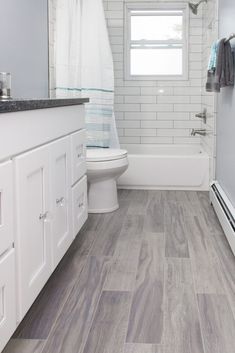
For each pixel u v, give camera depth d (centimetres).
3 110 143
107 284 229
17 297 162
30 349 168
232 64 307
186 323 188
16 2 341
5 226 147
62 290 222
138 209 387
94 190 375
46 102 195
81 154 281
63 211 232
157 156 464
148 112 538
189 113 535
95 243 295
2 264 144
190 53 529
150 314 196
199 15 522
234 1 300
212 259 265
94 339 175
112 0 525
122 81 536
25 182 169
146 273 244
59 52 417
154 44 539
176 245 291
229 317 193
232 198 313
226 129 343
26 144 173
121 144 538
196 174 462
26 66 363
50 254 205
